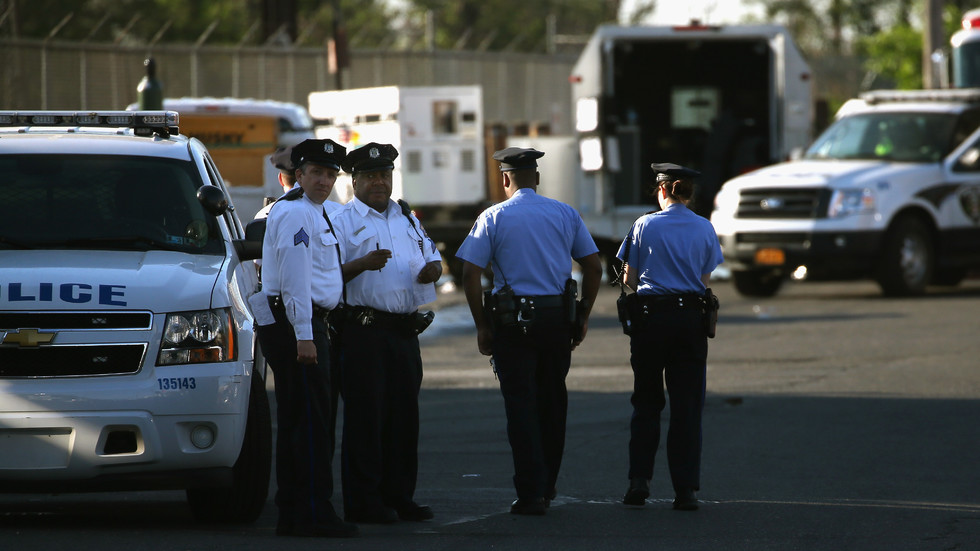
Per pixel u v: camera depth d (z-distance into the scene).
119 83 87.94
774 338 62.31
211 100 71.69
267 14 112.12
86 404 26.95
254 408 29.27
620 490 33.53
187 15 166.12
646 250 31.14
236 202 67.81
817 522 29.12
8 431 26.86
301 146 27.20
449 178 86.38
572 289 29.97
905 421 42.41
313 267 27.25
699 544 26.89
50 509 32.16
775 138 88.31
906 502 31.47
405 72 111.94
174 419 27.36
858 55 177.12
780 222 76.38
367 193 29.06
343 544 26.62
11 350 27.16
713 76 93.50
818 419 42.97
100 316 27.45
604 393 48.81
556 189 88.69
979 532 28.02
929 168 78.56
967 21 95.88
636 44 92.44
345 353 28.88
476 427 42.81
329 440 27.72
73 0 137.00
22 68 81.25
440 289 88.44
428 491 33.50
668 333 30.70
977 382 49.53
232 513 29.44
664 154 93.75
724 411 44.72
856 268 76.19
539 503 29.89
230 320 28.44
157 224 31.02
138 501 33.62
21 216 30.59
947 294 80.75
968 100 82.06
